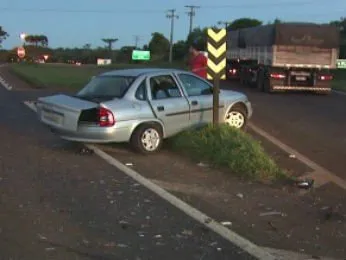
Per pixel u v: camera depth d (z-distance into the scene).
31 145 11.73
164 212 7.21
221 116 12.65
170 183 8.88
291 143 12.88
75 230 6.38
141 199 7.79
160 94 11.40
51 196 7.77
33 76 38.94
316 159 11.17
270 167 9.44
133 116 10.84
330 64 25.23
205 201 7.89
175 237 6.27
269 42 25.45
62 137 11.23
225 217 7.16
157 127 11.18
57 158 10.45
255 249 5.98
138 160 10.57
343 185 9.09
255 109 18.83
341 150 12.10
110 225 6.61
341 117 17.27
